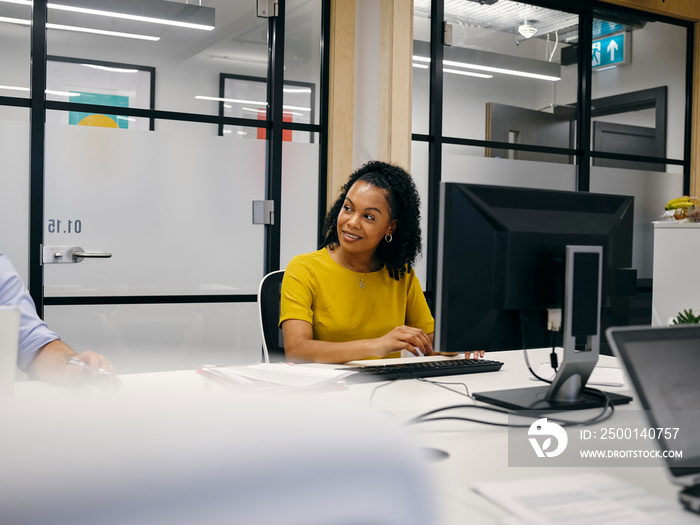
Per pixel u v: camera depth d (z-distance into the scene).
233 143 3.24
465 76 3.75
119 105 2.99
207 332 3.20
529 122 3.93
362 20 3.48
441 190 1.23
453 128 3.72
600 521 0.68
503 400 1.24
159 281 3.10
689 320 1.95
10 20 2.77
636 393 0.77
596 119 4.14
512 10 3.87
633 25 4.25
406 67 3.31
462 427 1.09
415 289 2.08
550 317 1.32
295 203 3.39
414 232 1.99
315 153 3.44
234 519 0.11
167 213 3.11
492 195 1.25
